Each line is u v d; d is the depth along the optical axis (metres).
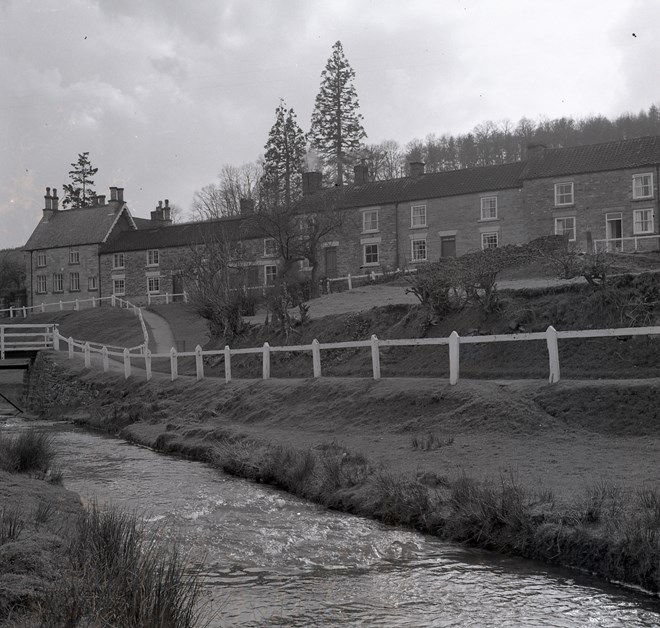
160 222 85.38
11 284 88.81
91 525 9.34
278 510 12.84
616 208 48.28
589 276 21.95
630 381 15.66
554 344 16.50
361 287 43.38
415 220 55.34
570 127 110.31
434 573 9.41
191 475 16.38
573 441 14.21
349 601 8.48
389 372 23.86
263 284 54.56
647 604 8.27
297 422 19.73
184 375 32.41
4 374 54.81
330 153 83.12
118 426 25.67
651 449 13.12
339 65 83.12
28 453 16.11
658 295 20.39
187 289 43.72
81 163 111.19
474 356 22.09
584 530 9.62
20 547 8.42
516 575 9.28
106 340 50.16
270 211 52.41
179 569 8.08
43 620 6.72
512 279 31.06
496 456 13.87
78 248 74.62
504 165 55.66
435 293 25.78
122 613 6.75
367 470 13.94
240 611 8.16
